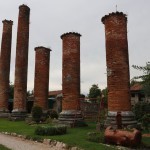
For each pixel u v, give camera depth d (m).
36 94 34.31
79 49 26.77
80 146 14.31
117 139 15.14
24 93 36.62
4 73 42.72
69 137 17.14
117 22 21.02
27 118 33.12
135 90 38.06
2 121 34.00
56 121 28.92
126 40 21.23
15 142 17.59
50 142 16.61
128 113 19.41
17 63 37.22
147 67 11.62
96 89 55.72
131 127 18.44
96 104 33.34
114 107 19.81
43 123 28.59
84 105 34.16
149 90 11.61
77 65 26.12
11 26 45.00
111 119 19.42
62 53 26.80
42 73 34.56
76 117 24.69
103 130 19.44
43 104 33.91
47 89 34.72
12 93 61.84
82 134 18.53
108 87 20.58
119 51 20.58
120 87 20.00
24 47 37.69
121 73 20.22
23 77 36.88
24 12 38.56
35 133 19.48
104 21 21.84
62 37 26.88
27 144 16.78
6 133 21.88
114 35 20.88
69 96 25.28
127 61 20.78
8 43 44.06
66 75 25.84
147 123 11.53
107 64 20.95
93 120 29.66
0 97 41.81
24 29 38.16
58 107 45.44
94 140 15.99
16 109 35.66
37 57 35.09
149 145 15.08
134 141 14.56
